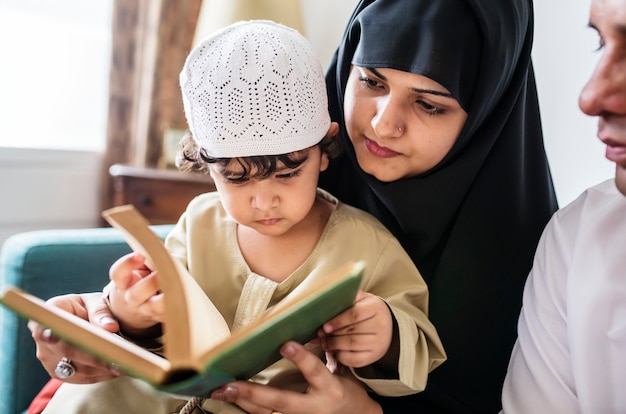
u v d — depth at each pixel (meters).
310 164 0.85
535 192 0.99
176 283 0.57
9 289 0.57
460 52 0.81
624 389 0.71
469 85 0.84
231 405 0.80
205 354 0.53
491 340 0.97
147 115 2.12
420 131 0.83
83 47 2.24
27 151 2.09
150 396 0.82
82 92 2.27
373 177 0.92
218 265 0.92
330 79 1.01
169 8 2.07
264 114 0.78
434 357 0.83
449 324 0.97
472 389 0.99
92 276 1.12
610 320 0.72
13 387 1.03
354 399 0.75
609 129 0.66
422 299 0.90
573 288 0.75
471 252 0.95
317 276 0.86
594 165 1.12
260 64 0.78
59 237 1.12
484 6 0.81
